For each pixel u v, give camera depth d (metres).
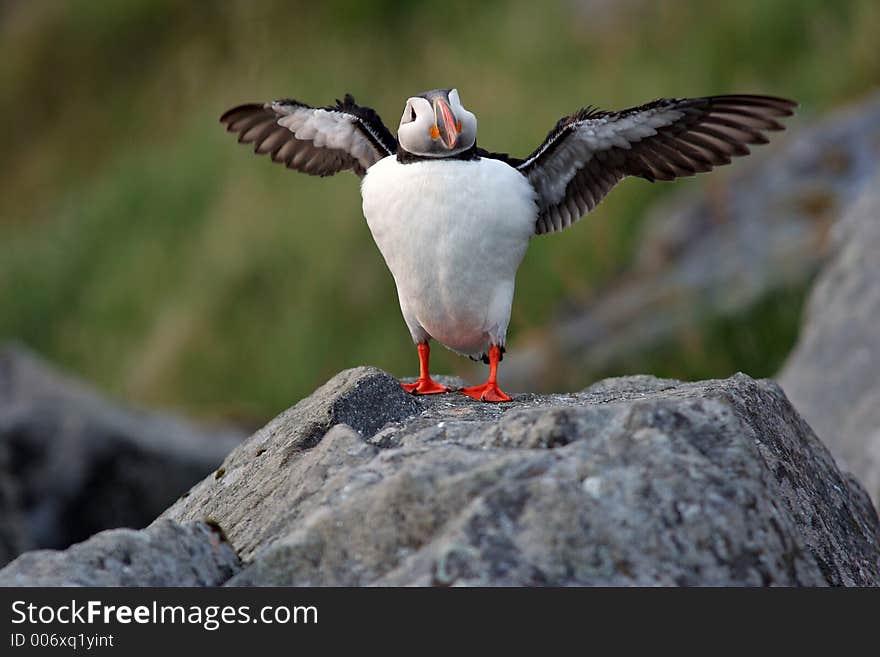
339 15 27.06
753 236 15.20
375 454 5.40
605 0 21.80
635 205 17.41
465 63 23.19
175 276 24.42
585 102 20.00
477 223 7.05
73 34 35.03
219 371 21.47
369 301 20.02
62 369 25.53
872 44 18.11
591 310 16.55
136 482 12.85
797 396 10.33
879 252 10.94
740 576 4.39
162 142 29.59
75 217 29.12
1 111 36.09
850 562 5.76
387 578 4.47
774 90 18.62
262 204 23.12
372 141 7.99
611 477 4.54
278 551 4.73
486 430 5.21
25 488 12.56
